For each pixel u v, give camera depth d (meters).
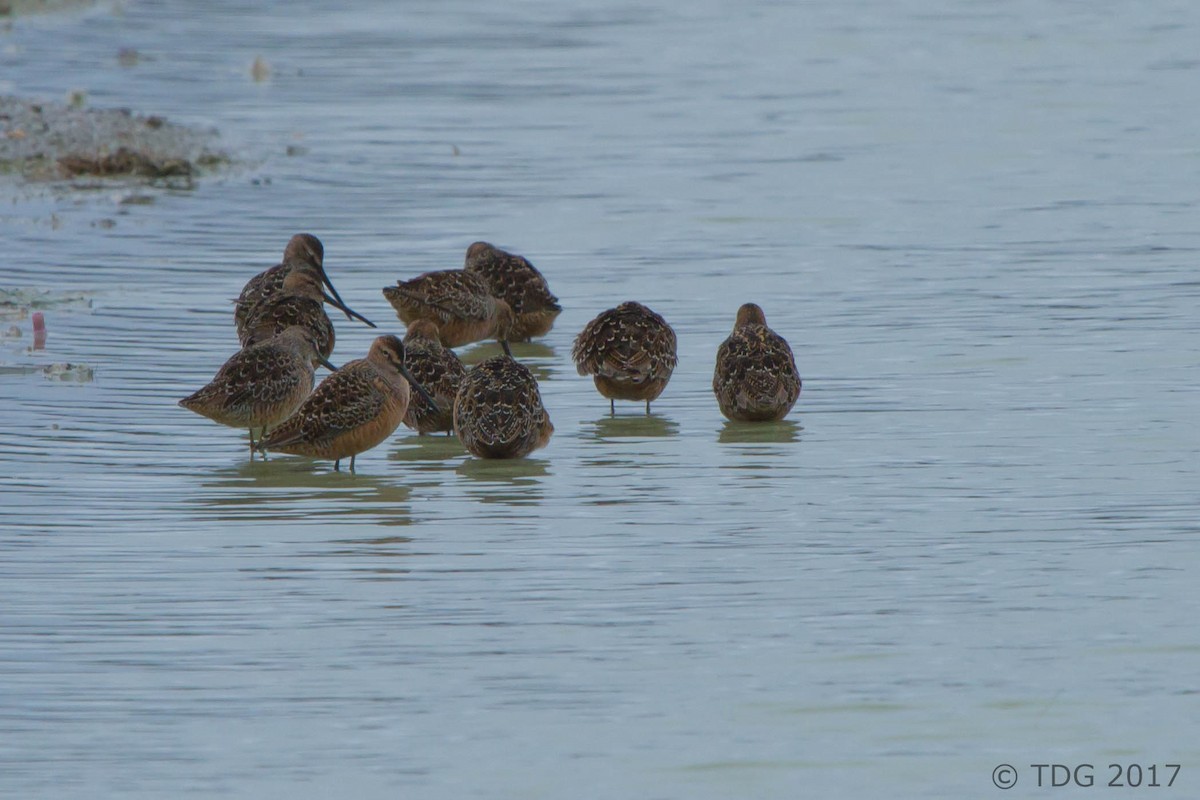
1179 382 17.77
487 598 12.19
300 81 40.28
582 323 21.25
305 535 13.54
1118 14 52.03
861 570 12.66
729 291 22.28
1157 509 13.88
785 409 16.70
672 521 13.81
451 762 9.90
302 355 16.38
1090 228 25.70
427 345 17.33
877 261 23.78
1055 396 17.36
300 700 10.63
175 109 35.97
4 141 30.11
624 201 28.02
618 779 9.72
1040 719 10.38
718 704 10.57
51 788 9.59
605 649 11.33
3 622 11.74
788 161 31.41
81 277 22.55
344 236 25.55
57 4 50.53
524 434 15.58
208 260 23.78
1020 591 12.21
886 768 9.87
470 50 45.59
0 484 14.76
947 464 15.22
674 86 40.16
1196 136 33.38
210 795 9.53
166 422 16.78
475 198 28.34
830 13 52.66
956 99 38.12
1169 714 10.43
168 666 11.09
